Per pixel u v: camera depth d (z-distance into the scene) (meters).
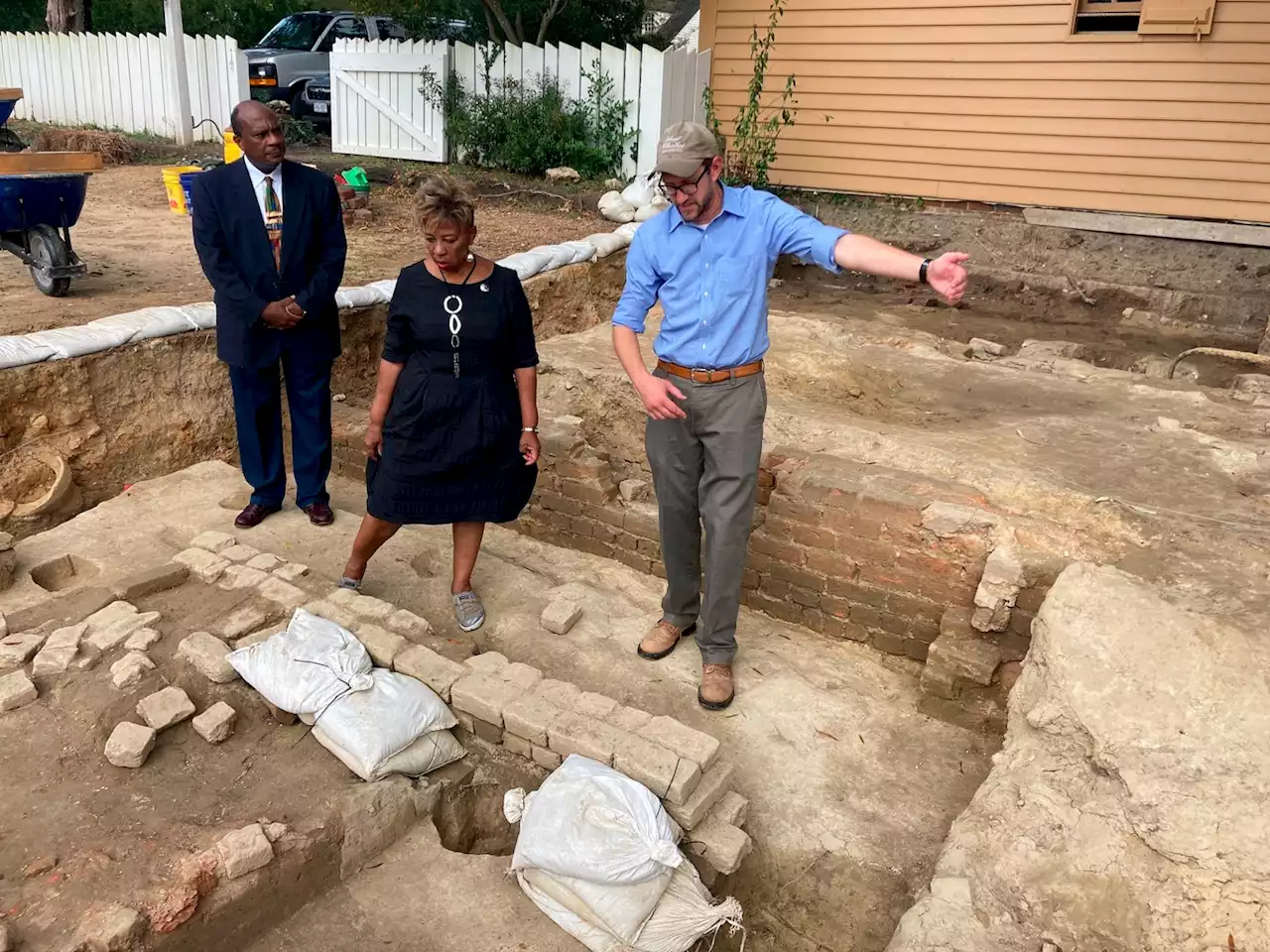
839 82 11.22
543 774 3.34
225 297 4.29
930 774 3.63
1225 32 9.05
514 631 4.14
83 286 7.13
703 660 3.81
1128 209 10.07
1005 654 3.94
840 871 3.21
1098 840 2.85
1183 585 3.61
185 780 3.09
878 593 4.38
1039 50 9.99
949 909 2.79
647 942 2.75
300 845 2.88
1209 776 2.81
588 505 5.30
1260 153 9.25
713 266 3.20
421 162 13.30
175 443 5.89
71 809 2.92
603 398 5.91
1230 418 5.50
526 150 12.12
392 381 3.73
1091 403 5.75
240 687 3.48
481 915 2.90
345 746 3.16
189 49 14.59
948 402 5.76
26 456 5.23
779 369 6.35
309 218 4.39
